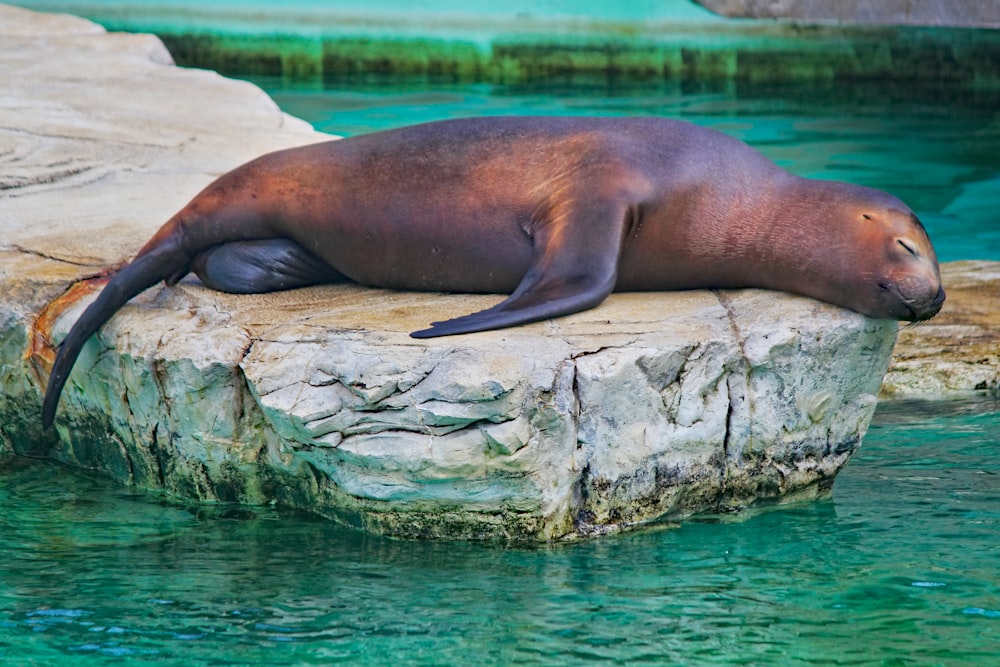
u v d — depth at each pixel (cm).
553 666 1636
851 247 2161
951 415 2703
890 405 2794
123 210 2827
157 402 2198
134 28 5884
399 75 5847
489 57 5847
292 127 3788
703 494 2159
